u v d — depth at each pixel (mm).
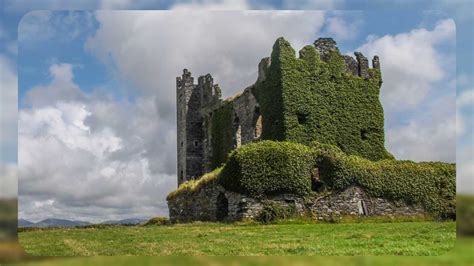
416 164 51812
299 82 55500
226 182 46500
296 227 40031
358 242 32000
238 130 66562
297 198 46000
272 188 45375
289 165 46000
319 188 47688
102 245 32125
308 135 55094
